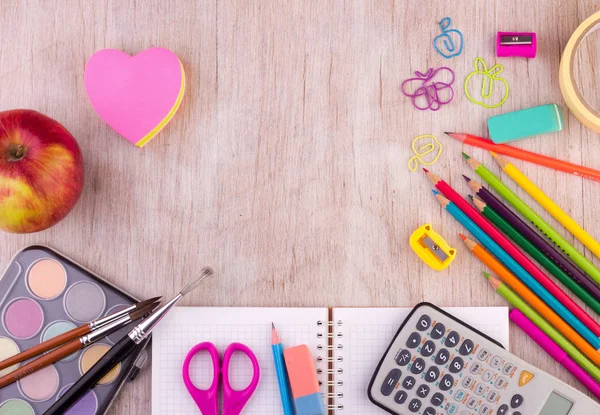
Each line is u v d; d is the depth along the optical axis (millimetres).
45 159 694
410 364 716
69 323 725
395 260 736
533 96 743
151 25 746
